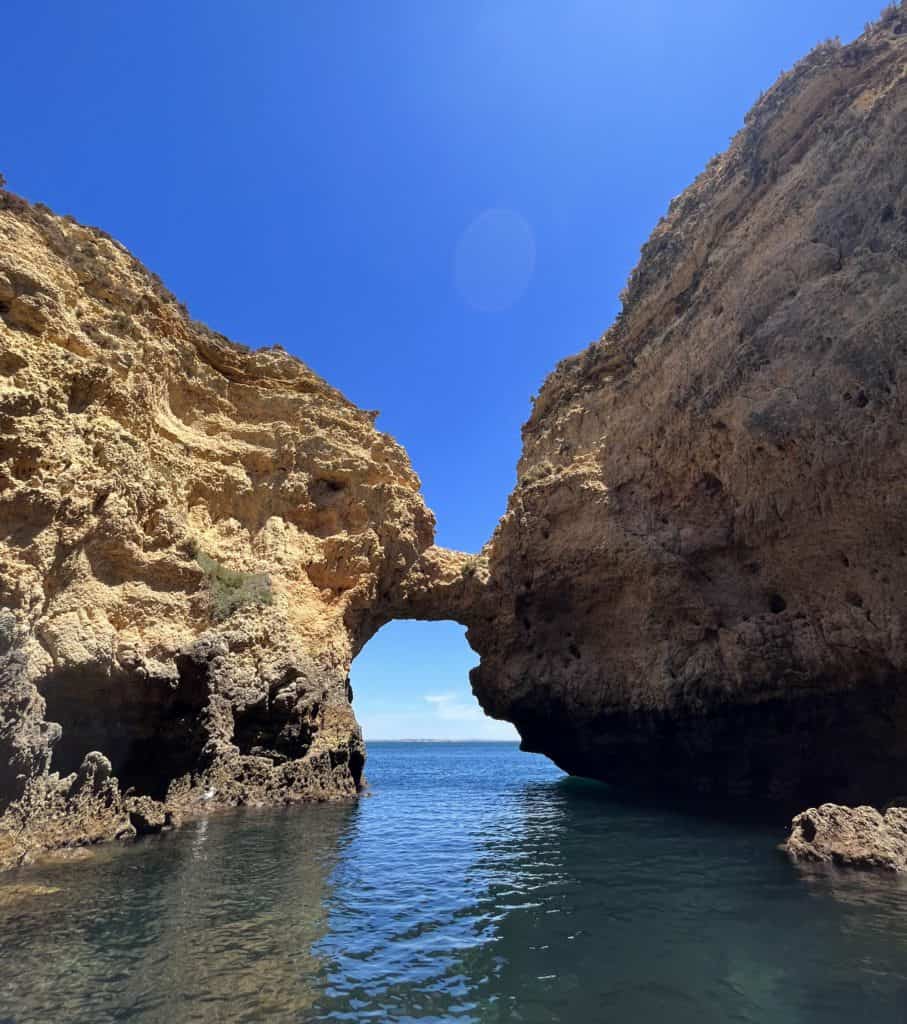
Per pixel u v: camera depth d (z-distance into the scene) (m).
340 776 24.52
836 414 16.73
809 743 19.19
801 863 12.94
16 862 11.52
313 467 29.92
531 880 11.91
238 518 26.95
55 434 16.66
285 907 9.82
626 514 25.25
